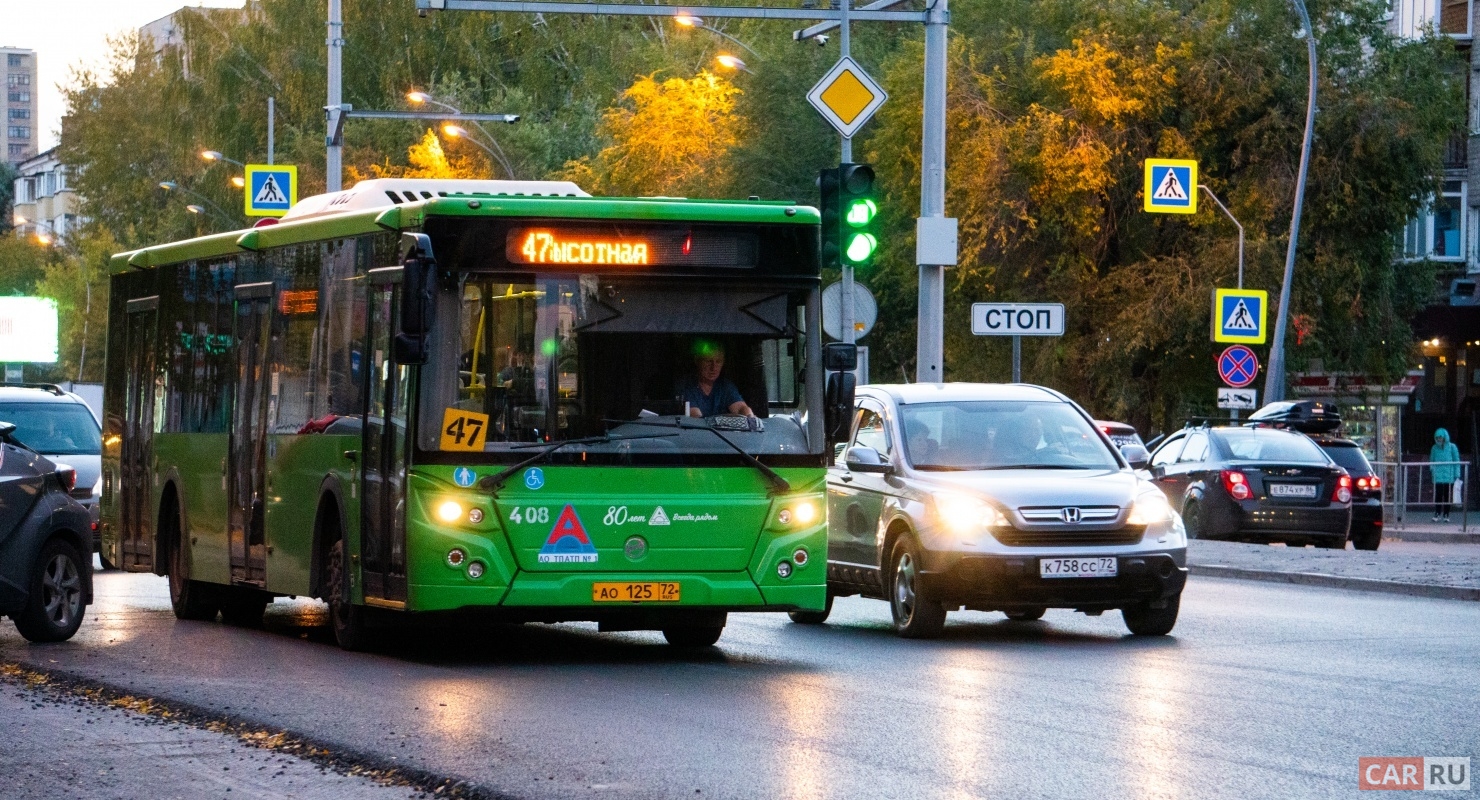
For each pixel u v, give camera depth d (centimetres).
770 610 3956
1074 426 4806
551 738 2894
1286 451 8288
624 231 3891
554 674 3769
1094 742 2858
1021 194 12556
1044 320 7519
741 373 3931
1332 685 3550
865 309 7775
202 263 5084
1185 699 3353
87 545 4500
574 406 3856
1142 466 4938
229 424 4841
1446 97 13025
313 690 3491
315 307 4384
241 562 4775
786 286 3969
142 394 5481
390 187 4444
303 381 4428
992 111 12669
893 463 4700
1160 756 2727
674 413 3894
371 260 4091
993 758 2711
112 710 3253
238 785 2545
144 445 5447
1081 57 12369
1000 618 5147
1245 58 12538
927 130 7575
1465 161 16675
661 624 4209
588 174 17362
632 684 3591
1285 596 5797
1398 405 13562
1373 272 13125
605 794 2441
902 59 13262
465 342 3822
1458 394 16525
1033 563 4303
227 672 3800
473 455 3812
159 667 3884
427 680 3662
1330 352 13225
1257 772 2592
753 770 2611
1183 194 11612
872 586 4747
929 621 4466
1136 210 12750
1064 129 12394
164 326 5338
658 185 16450
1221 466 8256
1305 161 11812
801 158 16062
